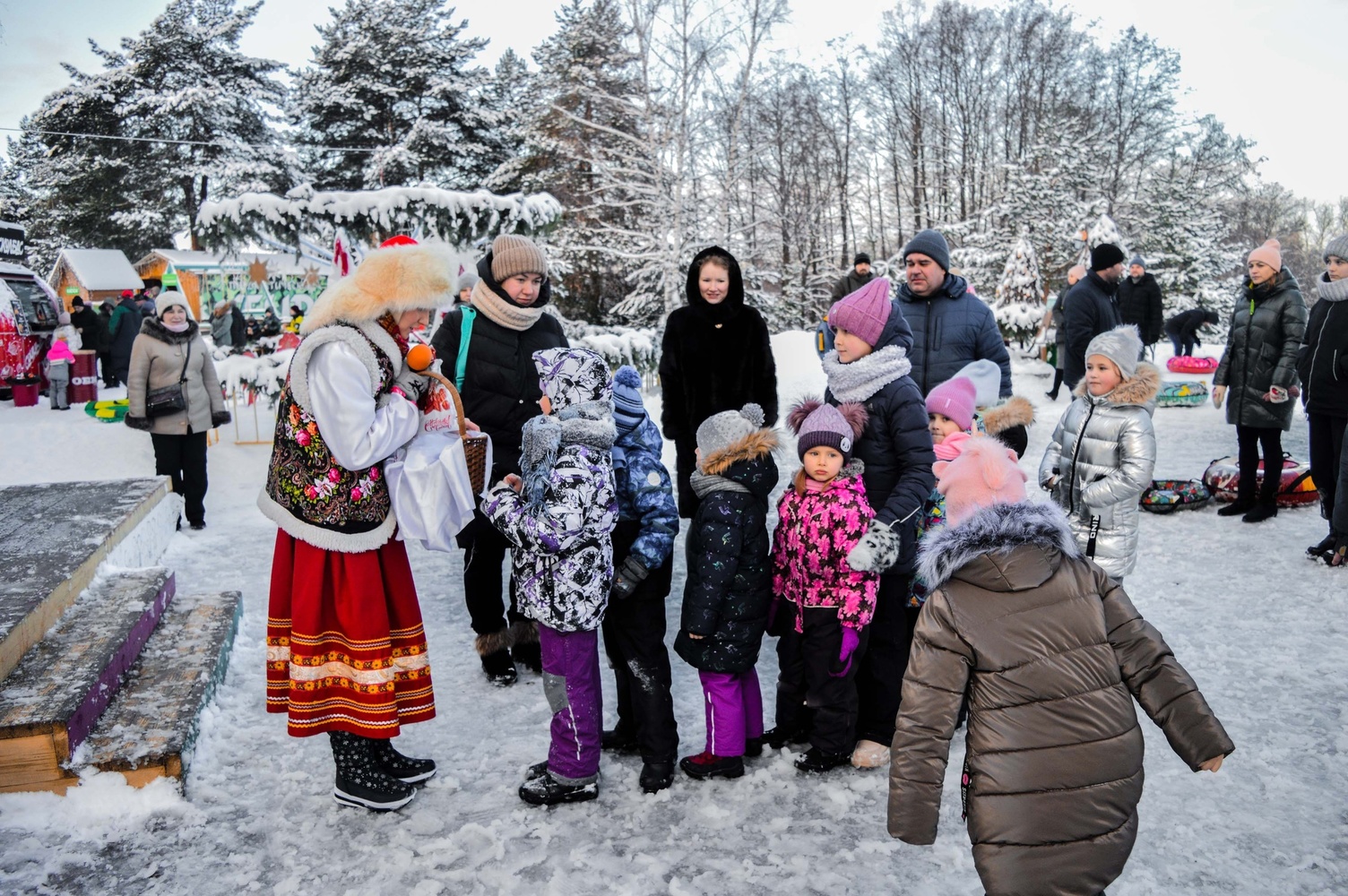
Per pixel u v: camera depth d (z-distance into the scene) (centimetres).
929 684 208
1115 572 370
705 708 331
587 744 303
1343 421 567
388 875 265
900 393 330
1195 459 842
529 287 393
